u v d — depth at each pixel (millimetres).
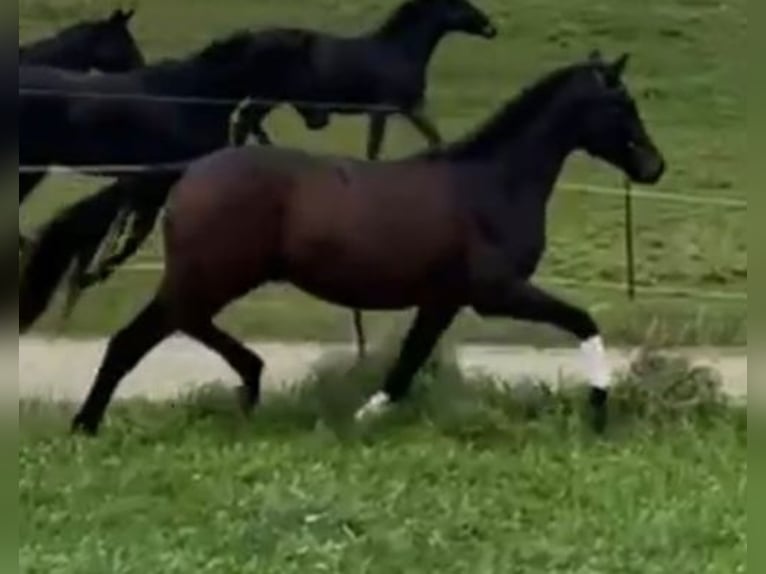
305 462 9305
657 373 10594
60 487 8742
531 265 10359
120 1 19922
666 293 13695
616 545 8164
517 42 19797
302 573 7742
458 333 12273
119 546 8000
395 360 10672
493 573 7812
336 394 10430
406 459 9344
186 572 7719
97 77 12859
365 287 10109
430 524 8367
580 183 15750
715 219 15352
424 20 15359
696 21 20000
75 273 10492
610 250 14750
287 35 14336
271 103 14031
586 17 20328
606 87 10617
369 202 10055
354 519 8359
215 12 20016
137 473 8961
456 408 10109
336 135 17484
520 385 10758
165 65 13305
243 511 8508
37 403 10336
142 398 10664
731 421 10203
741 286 14055
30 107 12469
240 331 12531
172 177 10766
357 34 17594
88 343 12164
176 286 9953
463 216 10180
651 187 15867
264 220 9961
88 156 12703
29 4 19562
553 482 9062
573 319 10328
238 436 9781
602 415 10109
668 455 9547
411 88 15195
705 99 18406
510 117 10453
